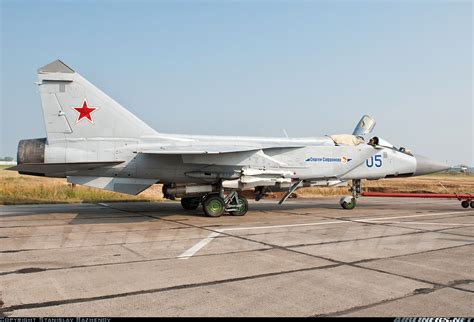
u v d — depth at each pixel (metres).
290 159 14.11
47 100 12.48
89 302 4.51
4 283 5.21
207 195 13.29
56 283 5.23
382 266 6.30
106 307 4.36
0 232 9.46
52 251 7.29
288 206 17.78
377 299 4.70
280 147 13.88
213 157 13.01
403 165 15.92
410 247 7.92
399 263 6.52
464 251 7.55
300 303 4.54
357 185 16.53
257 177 13.44
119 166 12.77
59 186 23.88
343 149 14.71
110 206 16.72
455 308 4.41
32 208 15.60
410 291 5.01
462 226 11.13
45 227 10.31
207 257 6.85
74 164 11.98
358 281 5.44
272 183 13.53
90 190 22.36
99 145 12.73
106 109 12.85
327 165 14.44
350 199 16.48
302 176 14.22
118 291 4.92
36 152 12.38
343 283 5.34
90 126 12.72
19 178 39.25
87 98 12.73
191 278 5.52
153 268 6.06
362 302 4.59
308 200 22.42
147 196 21.83
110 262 6.44
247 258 6.79
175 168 13.05
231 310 4.30
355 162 14.88
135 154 12.77
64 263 6.35
